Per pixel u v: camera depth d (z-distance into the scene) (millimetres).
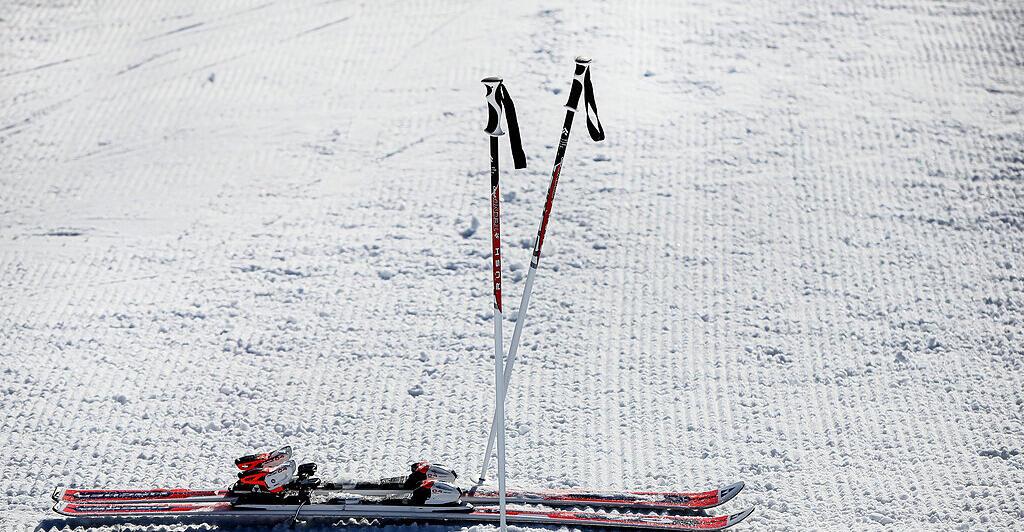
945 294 21062
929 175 24688
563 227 23172
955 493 15664
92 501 14625
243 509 14312
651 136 26266
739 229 23094
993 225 23062
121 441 16828
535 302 20859
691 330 20109
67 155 26344
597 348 19578
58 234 23141
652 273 21734
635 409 17891
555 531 14375
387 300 20922
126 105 28422
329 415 17672
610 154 25625
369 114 27719
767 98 27734
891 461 16531
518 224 23266
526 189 24391
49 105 28391
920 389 18453
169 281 21484
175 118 27812
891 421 17594
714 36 30469
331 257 22312
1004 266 21859
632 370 18953
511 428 17359
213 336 19781
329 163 25766
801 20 31094
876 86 28094
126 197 24594
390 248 22578
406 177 25109
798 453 16781
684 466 16438
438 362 19156
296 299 20953
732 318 20453
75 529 14469
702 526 14438
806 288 21312
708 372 18906
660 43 30188
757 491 15812
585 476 16172
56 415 17375
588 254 22328
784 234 22922
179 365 18891
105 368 18719
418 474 14492
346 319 20359
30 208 24156
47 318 20156
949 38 29953
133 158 26172
